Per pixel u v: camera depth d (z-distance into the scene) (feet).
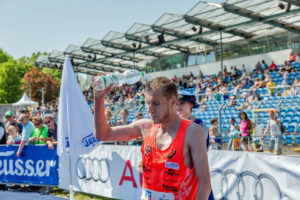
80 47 75.15
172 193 5.62
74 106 17.44
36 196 20.58
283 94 41.01
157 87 5.71
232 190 13.21
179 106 9.08
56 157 21.17
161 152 5.74
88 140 17.54
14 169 22.74
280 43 69.51
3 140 23.86
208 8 50.88
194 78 77.15
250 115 36.52
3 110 82.28
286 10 48.60
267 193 11.87
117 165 18.04
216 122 27.43
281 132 27.20
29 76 151.02
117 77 6.49
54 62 88.63
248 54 74.79
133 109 42.29
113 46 71.20
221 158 13.70
